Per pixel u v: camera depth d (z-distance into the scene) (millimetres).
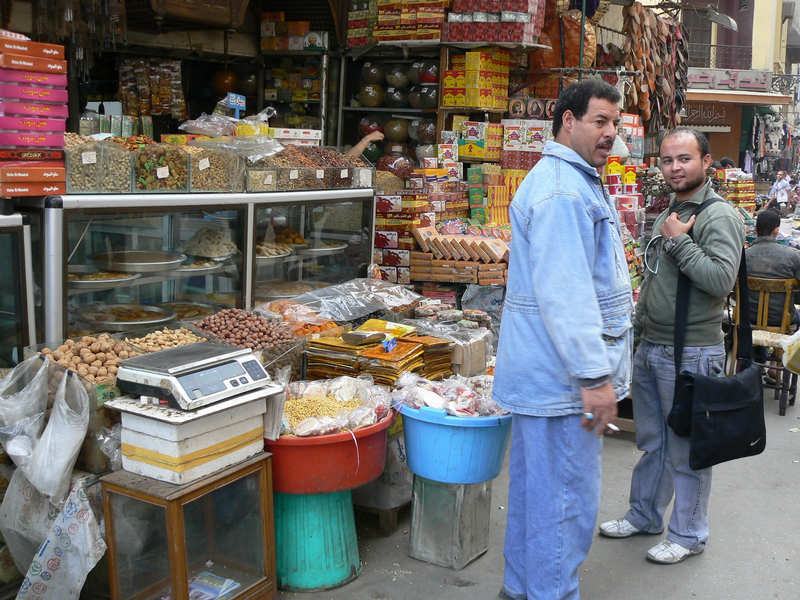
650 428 3514
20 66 2701
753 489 4211
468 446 3016
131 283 3211
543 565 2648
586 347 2383
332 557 3047
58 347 2816
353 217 4543
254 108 7227
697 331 3242
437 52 6559
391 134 6793
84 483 2615
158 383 2502
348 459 2875
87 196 2939
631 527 3607
